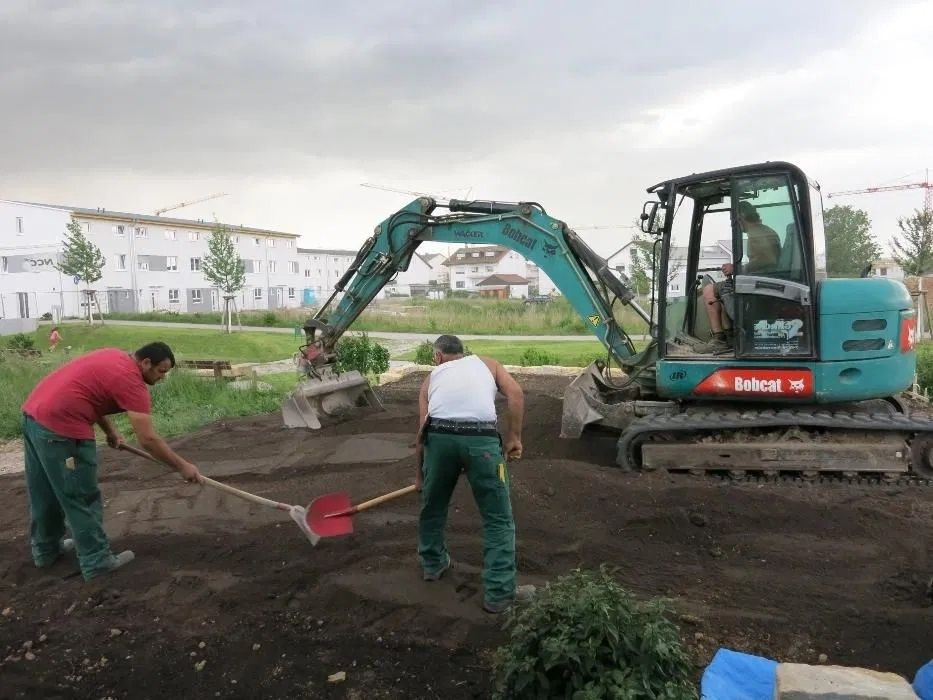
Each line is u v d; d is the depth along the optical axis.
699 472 6.86
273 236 59.88
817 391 6.65
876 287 6.62
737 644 3.90
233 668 3.89
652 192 7.28
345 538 5.44
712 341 7.52
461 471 4.49
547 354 18.83
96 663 4.00
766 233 6.75
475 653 3.90
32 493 5.07
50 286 44.75
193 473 4.98
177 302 50.94
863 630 3.98
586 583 3.36
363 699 3.58
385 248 9.66
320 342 10.14
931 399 10.80
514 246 8.69
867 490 6.50
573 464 7.06
